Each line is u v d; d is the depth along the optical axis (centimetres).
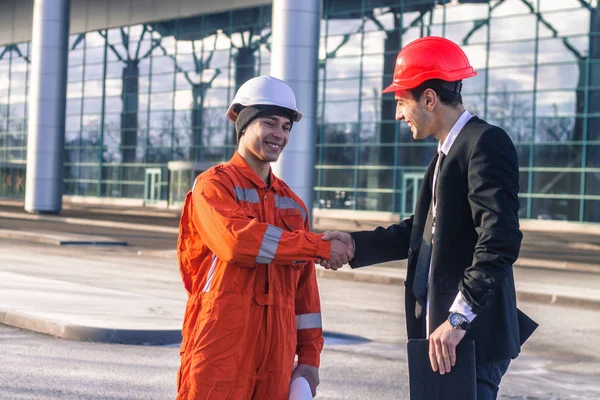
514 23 4012
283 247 316
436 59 340
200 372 313
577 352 929
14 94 6353
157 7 5297
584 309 1339
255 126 331
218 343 315
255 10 4869
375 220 4359
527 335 359
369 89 4469
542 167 3947
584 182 3841
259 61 4859
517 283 1602
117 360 780
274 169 2669
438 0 4225
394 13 4369
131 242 2442
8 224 3164
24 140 6297
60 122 4138
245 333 318
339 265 353
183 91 5262
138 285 1385
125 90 5575
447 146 340
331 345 911
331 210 4594
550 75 3922
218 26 5059
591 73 3822
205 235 322
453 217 331
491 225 313
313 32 2645
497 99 4059
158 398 647
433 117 345
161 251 1997
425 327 344
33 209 4131
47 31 4094
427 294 343
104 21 5606
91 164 5778
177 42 5278
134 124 5531
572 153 3872
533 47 3962
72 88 5856
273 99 329
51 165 4122
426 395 324
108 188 5691
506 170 319
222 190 326
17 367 737
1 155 6450
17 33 6131
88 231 2894
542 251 2747
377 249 363
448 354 318
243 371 318
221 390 313
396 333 1002
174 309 1023
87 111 5784
